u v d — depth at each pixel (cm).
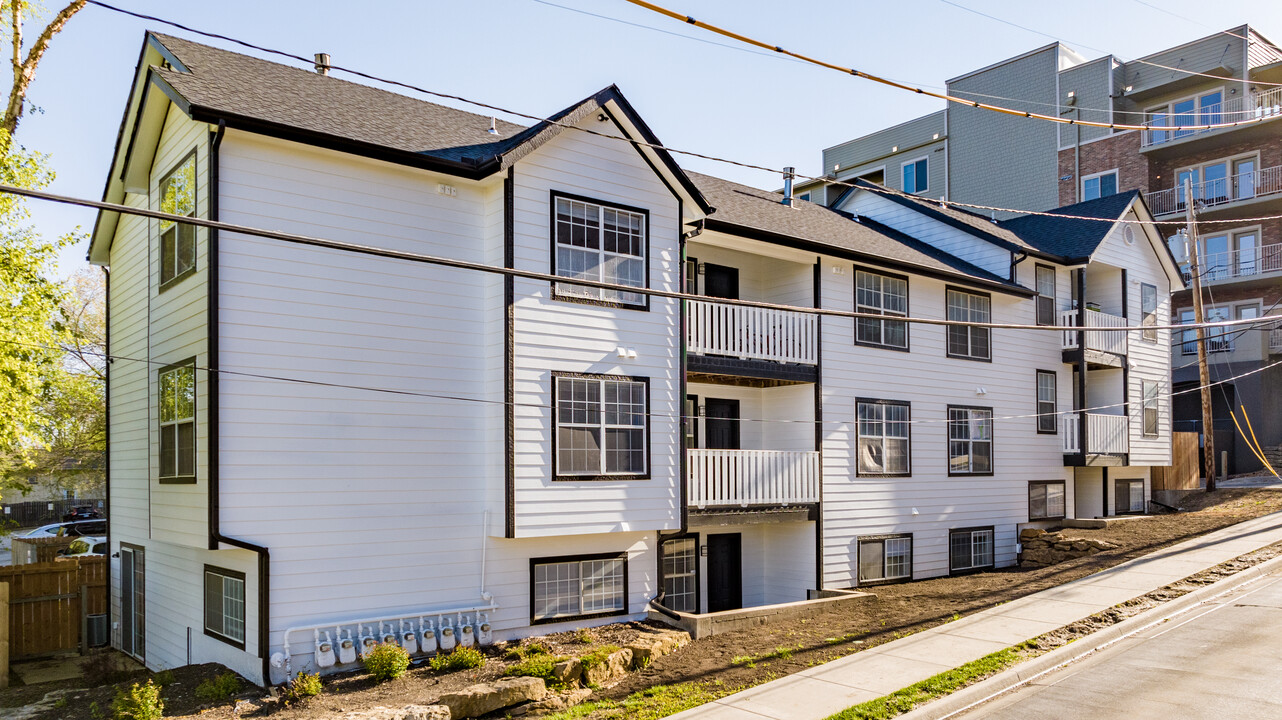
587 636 1444
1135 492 2912
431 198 1445
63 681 1455
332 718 1039
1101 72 4209
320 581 1292
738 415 2042
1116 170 4169
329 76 1683
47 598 1798
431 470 1408
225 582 1351
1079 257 2608
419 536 1386
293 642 1258
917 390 2209
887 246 2275
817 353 1977
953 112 4734
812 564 1947
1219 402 3812
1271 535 2062
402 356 1396
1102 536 2283
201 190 1285
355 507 1332
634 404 1566
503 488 1416
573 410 1487
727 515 1756
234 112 1239
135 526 1703
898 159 4975
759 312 1862
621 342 1555
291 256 1309
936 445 2242
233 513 1230
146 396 1612
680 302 1648
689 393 1953
